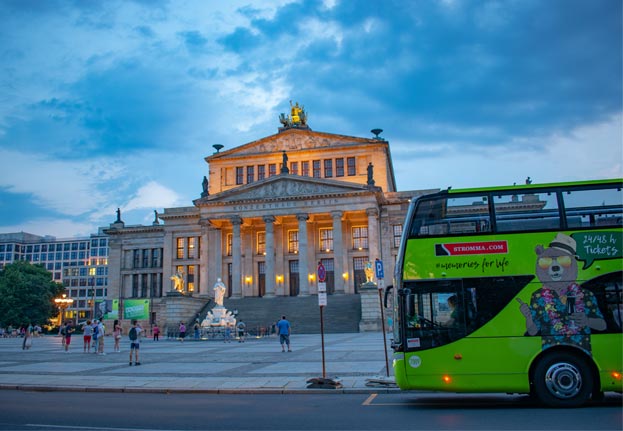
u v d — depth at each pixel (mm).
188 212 97875
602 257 17125
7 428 14094
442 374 17078
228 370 28078
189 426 14141
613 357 16531
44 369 30812
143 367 30859
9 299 115688
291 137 93938
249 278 90250
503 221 17719
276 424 14273
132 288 104125
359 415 15570
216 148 97062
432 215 18156
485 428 13273
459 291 17438
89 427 14117
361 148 90562
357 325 68438
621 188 17516
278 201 84625
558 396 16625
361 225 89562
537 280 17156
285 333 39531
